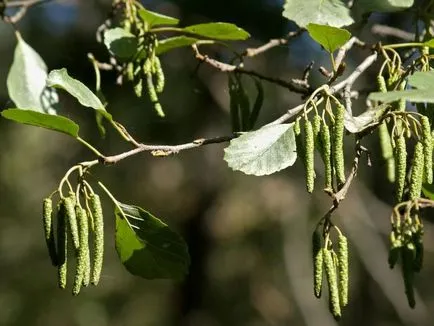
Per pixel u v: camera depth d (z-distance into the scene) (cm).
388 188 1014
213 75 936
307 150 312
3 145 1317
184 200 1157
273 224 1191
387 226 1002
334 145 316
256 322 1273
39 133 1277
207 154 1072
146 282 1496
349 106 362
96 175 1224
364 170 995
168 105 957
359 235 1001
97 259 315
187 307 1172
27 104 476
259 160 332
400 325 1123
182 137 1005
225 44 439
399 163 322
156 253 371
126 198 1247
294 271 1149
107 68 463
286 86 430
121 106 907
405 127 330
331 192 316
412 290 330
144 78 423
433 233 1051
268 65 877
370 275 1020
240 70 432
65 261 311
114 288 1482
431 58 355
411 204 327
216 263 1247
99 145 993
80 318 1453
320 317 1183
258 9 807
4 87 973
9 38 994
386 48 374
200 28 407
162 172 1194
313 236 324
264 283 1271
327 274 317
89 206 327
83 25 908
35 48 938
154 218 356
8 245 1467
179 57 914
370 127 335
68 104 909
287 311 1266
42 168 1359
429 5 433
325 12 394
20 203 1438
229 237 1191
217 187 1107
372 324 1116
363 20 472
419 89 292
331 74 386
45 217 312
